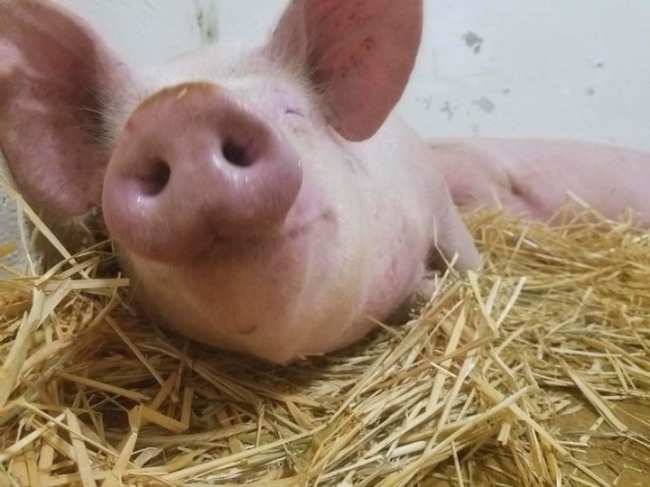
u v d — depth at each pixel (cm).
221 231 31
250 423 40
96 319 43
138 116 30
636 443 43
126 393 40
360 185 46
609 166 86
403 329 50
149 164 31
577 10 99
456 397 42
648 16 100
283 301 34
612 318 57
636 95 101
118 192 31
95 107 44
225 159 30
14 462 34
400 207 51
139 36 68
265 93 40
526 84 101
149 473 34
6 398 35
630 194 84
